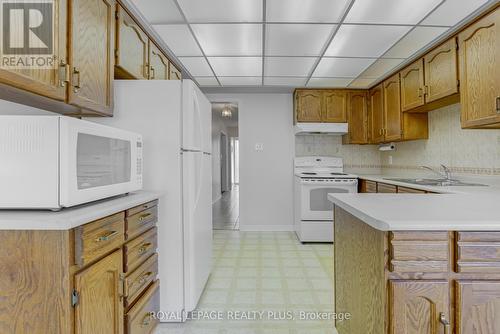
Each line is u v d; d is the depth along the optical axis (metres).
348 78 3.77
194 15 2.19
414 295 0.97
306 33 2.47
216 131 8.09
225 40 2.62
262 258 3.17
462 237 0.96
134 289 1.51
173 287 1.92
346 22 2.28
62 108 1.57
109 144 1.42
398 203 1.34
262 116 4.50
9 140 1.09
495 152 2.35
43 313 1.00
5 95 1.27
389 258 0.98
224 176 10.02
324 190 3.77
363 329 1.23
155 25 2.33
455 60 2.33
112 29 1.78
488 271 0.96
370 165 4.48
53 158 1.11
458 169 2.78
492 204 1.30
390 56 2.99
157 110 1.92
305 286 2.46
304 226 3.76
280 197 4.50
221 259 3.14
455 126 2.81
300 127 4.10
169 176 1.91
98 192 1.32
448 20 2.19
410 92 3.06
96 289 1.16
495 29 1.86
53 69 1.28
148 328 1.67
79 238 1.05
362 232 1.24
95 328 1.15
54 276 1.00
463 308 0.96
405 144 3.75
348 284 1.47
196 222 2.05
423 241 0.97
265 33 2.48
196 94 2.08
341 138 4.50
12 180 1.09
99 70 1.63
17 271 1.00
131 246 1.46
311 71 3.47
